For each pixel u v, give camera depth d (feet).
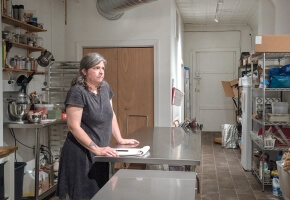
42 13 14.35
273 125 13.92
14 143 12.25
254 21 25.41
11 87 12.02
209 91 28.94
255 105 15.55
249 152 16.14
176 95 16.20
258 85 14.56
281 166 11.50
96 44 16.14
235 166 17.21
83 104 7.33
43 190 11.90
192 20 25.82
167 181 5.09
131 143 8.43
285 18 15.10
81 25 16.28
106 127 7.82
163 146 8.25
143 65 16.01
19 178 10.69
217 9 21.15
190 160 6.71
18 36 11.94
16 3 12.28
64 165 7.54
